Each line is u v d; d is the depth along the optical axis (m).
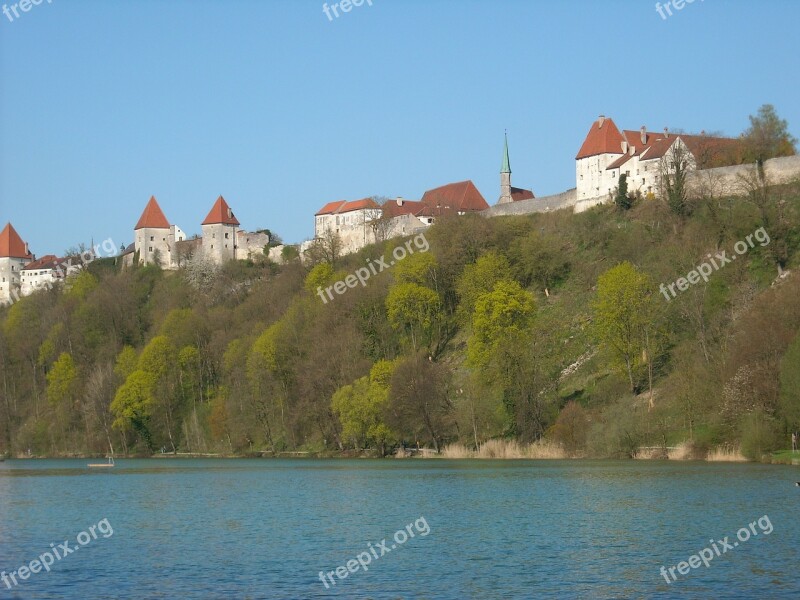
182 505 81.50
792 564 51.75
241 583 49.72
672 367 120.44
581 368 133.62
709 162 174.00
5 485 105.81
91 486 102.50
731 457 102.25
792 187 148.75
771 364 99.88
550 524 65.44
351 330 152.88
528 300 135.25
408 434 137.25
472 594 46.72
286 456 151.00
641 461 107.62
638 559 53.53
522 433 125.00
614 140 189.88
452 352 153.50
